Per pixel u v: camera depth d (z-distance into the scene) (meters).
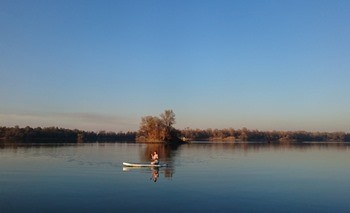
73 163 69.94
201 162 75.06
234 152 113.69
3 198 35.94
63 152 103.75
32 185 43.25
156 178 49.47
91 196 37.03
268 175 53.88
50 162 71.88
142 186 43.03
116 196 37.12
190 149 132.62
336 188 42.97
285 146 177.50
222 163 72.88
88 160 77.12
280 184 45.44
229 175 53.31
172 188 41.81
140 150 121.25
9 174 52.94
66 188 41.41
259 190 41.12
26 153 97.50
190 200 35.53
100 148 132.50
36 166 63.97
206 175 53.16
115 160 77.44
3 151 104.94
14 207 32.47
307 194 39.12
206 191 40.19
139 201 34.94
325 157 93.12
